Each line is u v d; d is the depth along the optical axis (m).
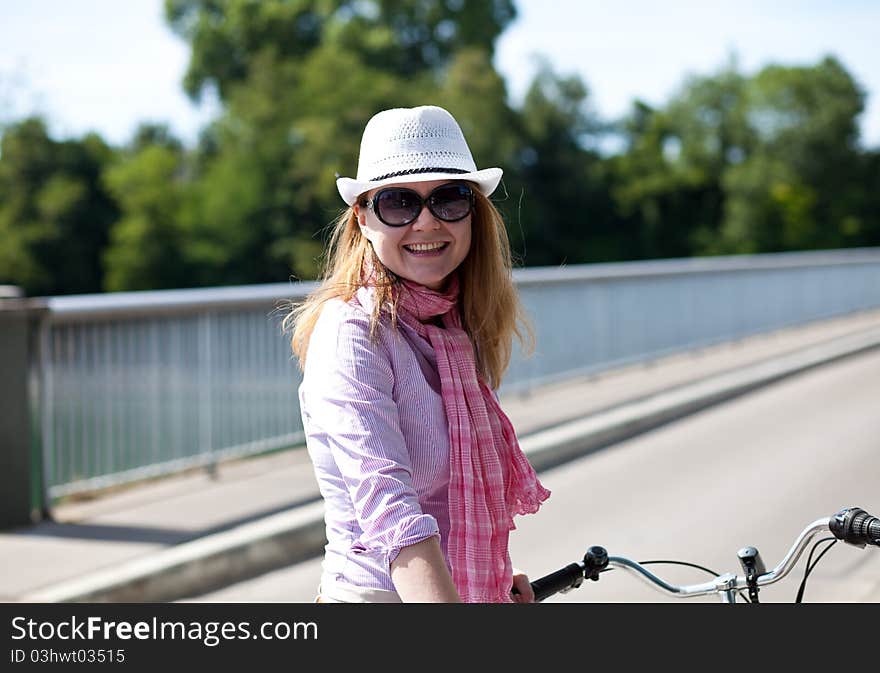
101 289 61.66
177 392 7.88
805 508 6.84
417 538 1.81
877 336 17.75
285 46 74.75
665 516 6.87
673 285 15.30
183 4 77.56
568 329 12.65
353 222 2.17
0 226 59.97
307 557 6.52
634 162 70.81
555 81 66.50
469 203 2.08
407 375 1.98
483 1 73.94
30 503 6.64
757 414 10.81
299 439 9.10
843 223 73.44
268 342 8.73
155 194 61.09
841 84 73.81
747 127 73.88
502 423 2.17
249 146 61.72
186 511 6.95
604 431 9.74
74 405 7.09
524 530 6.69
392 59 70.88
